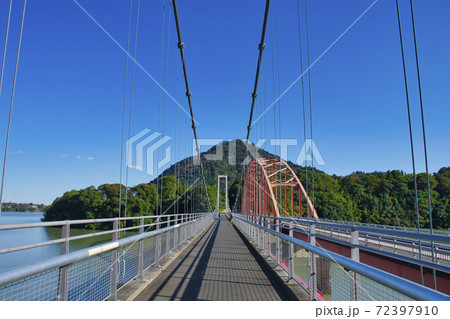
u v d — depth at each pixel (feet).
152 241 19.20
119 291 12.94
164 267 19.63
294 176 98.58
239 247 33.45
